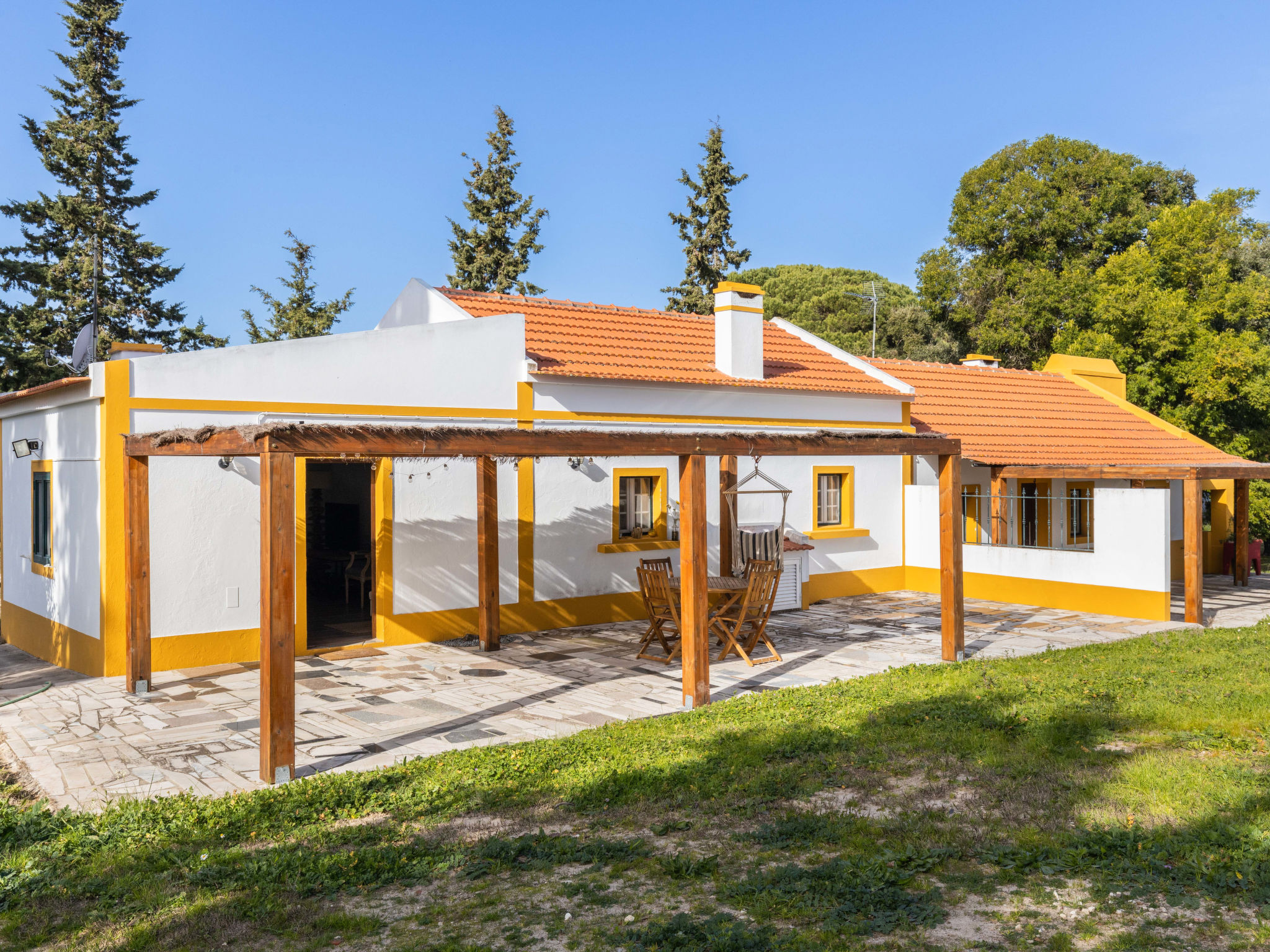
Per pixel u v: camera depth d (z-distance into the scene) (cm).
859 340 4281
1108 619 1518
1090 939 444
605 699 997
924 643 1313
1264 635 1291
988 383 2336
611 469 1509
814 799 654
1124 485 2211
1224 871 506
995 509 1809
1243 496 1959
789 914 476
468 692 1028
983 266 3881
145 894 521
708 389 1588
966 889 502
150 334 3331
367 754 799
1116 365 2991
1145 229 3669
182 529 1122
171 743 827
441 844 588
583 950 448
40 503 1295
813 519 1762
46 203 3103
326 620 1459
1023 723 827
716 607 1284
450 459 1323
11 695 1011
